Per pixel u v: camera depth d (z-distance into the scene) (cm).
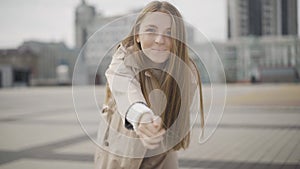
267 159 558
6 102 1969
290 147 645
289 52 4944
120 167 170
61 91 3319
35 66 5997
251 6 5806
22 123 1055
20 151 646
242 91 2609
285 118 1053
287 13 5625
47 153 626
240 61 4928
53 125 1003
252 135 772
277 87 3262
